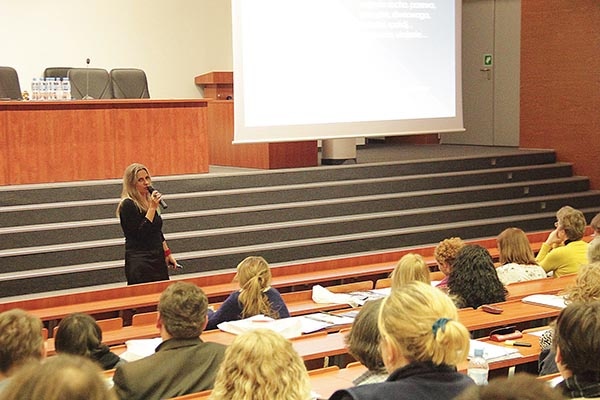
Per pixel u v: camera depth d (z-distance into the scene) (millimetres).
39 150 8688
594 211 11742
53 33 12031
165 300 3594
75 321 3803
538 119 13039
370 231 9961
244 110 9836
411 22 10977
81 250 8180
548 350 4074
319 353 4535
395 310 2484
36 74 11938
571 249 6852
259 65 9914
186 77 13289
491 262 5527
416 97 11094
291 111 10164
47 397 1327
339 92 10500
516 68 14422
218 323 5273
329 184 10125
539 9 12898
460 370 4133
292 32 10117
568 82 12586
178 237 8727
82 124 8898
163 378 3492
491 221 10719
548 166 12180
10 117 8508
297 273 7898
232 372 2521
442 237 10281
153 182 9117
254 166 10641
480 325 5012
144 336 5492
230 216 9227
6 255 7824
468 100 15148
